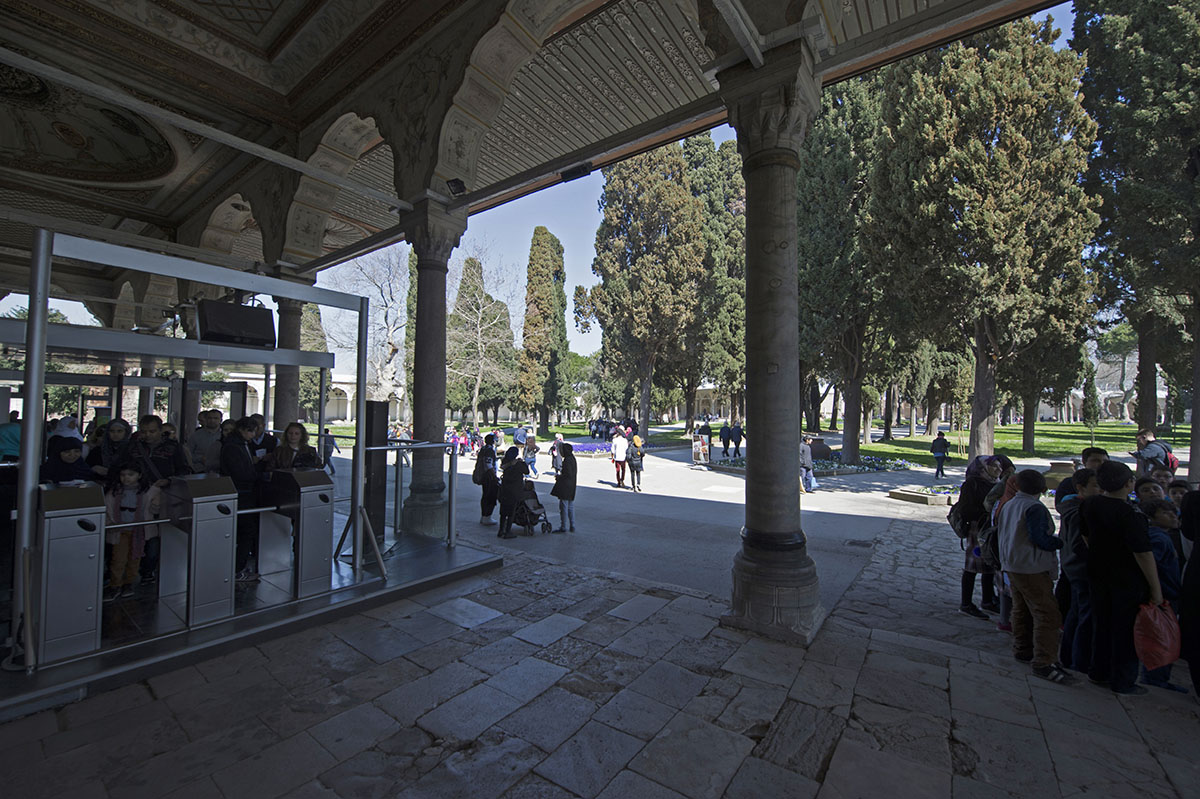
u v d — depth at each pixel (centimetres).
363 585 480
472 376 2955
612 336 2891
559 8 611
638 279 2617
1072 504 382
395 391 2717
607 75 759
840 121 1778
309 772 246
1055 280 1245
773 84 414
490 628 419
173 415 816
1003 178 1187
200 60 709
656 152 2572
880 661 367
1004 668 360
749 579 415
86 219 1229
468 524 881
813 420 3356
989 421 1347
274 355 488
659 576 577
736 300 2891
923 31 390
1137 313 1392
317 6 654
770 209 421
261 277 432
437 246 646
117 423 510
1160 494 397
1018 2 456
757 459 422
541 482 1478
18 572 329
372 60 701
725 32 434
